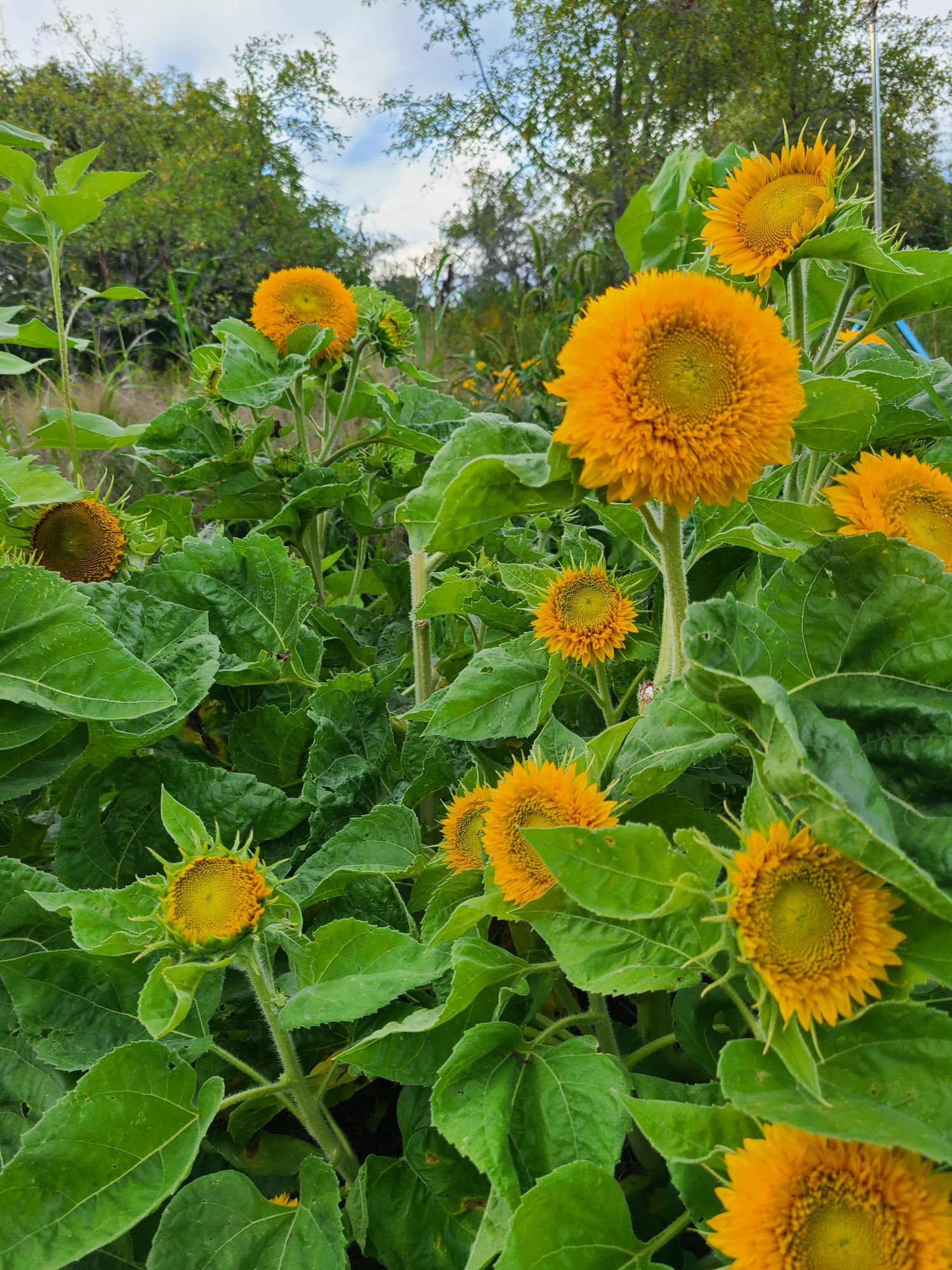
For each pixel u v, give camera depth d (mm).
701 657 525
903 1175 473
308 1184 678
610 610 830
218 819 911
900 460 642
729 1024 686
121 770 896
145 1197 628
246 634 1113
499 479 590
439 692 951
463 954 665
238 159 9406
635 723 687
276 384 1364
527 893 619
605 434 521
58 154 9250
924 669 575
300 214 9789
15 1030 771
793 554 692
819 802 494
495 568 1149
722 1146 514
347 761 1006
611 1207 554
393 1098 939
